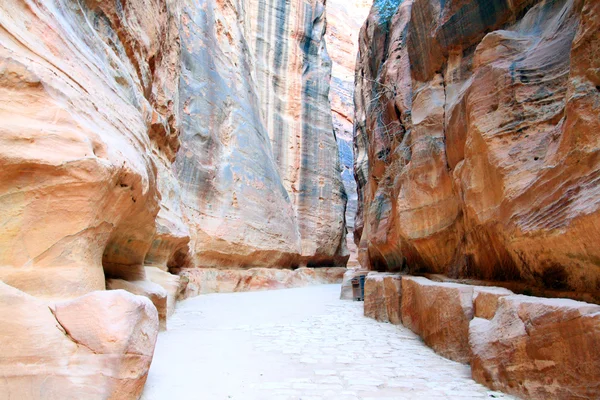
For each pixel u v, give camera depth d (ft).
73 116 10.76
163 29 31.30
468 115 21.39
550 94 17.84
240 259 56.59
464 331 16.43
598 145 12.53
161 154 36.73
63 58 12.39
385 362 16.40
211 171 55.06
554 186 14.19
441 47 30.63
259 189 63.93
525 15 23.35
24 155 9.48
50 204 9.95
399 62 44.73
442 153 27.76
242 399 11.44
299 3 93.86
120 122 15.15
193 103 54.80
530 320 11.92
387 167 42.60
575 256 13.01
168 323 25.05
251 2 85.87
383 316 28.14
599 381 9.44
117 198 12.27
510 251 17.02
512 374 12.05
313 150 87.66
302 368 15.26
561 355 10.52
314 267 83.61
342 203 94.07
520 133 18.12
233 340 20.36
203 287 46.83
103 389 8.45
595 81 13.20
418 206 29.84
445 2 30.81
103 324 8.95
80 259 10.43
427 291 20.63
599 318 9.64
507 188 17.13
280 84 86.94
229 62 68.64
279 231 66.23
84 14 16.12
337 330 24.06
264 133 75.31
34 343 8.25
